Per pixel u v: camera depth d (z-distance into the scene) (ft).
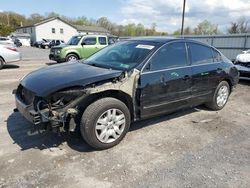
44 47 126.82
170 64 13.56
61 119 10.27
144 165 10.38
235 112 17.70
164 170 10.05
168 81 13.20
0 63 35.78
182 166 10.37
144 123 14.92
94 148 11.45
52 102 10.46
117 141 11.91
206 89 15.92
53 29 188.96
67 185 8.95
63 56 40.47
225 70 17.12
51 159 10.58
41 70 13.26
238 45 50.26
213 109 17.67
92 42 42.93
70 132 11.96
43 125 10.46
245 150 11.96
